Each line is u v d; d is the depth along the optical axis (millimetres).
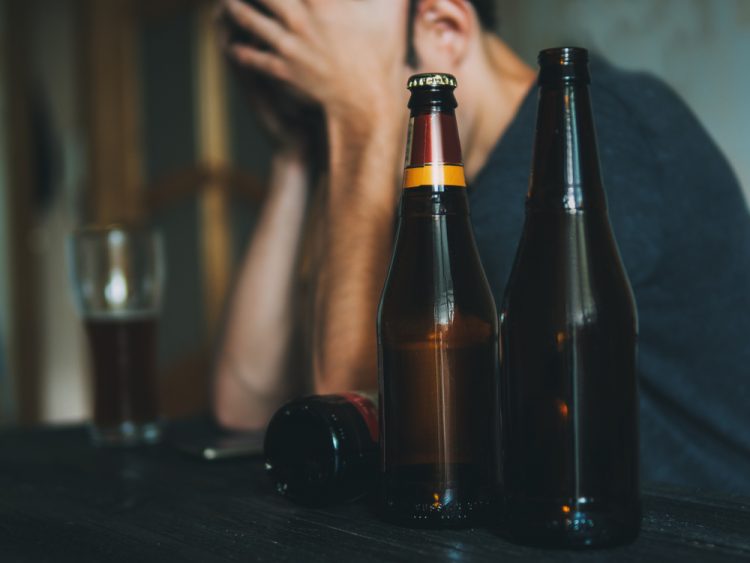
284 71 1002
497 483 675
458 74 1002
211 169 3115
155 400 1143
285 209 1203
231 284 1242
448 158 671
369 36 951
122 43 3287
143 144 3273
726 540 607
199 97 3125
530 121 963
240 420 1196
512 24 2596
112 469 969
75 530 700
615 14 2396
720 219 1029
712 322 1049
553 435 599
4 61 4473
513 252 939
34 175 4680
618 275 614
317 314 934
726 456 1075
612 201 963
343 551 606
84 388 4902
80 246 1110
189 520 716
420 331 670
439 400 667
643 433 1080
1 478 940
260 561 592
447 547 607
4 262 4473
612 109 986
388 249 927
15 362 4449
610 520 591
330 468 702
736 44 2174
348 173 947
